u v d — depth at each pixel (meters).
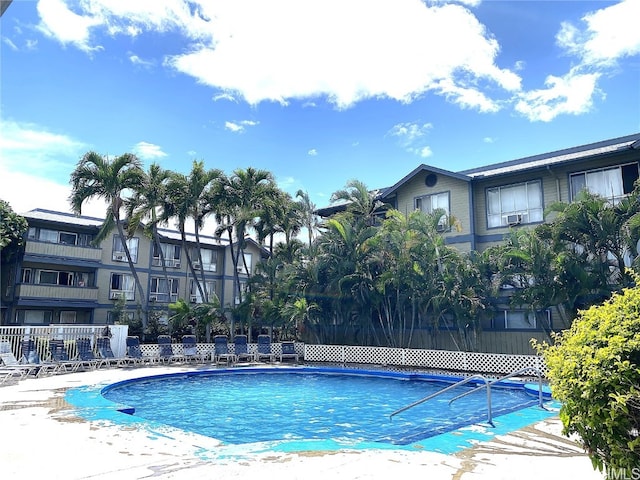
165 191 22.56
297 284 20.61
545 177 19.09
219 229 25.48
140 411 10.97
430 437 7.26
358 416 10.45
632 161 17.20
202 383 15.33
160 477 4.92
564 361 3.37
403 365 18.14
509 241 16.81
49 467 5.31
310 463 5.43
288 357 21.12
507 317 19.16
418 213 18.55
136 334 23.08
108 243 30.22
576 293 14.48
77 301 27.95
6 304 26.20
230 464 5.38
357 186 22.20
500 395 12.87
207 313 21.50
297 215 24.91
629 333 3.12
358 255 19.34
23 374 14.40
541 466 5.36
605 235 14.12
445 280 16.80
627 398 2.87
